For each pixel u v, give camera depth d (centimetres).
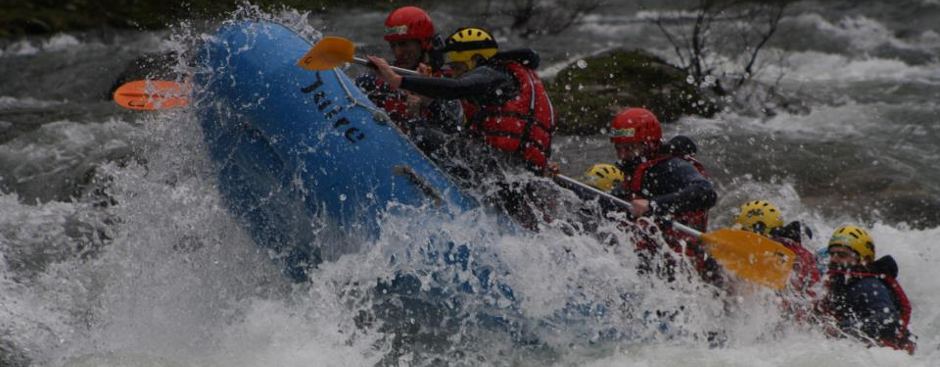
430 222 1795
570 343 1875
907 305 2002
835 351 1834
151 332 1931
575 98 3891
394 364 1828
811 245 2530
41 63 4588
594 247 1905
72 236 2655
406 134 1898
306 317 1886
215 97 1867
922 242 2770
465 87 1745
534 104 1850
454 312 1841
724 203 3141
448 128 1944
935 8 6419
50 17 5084
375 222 1795
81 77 4403
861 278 2002
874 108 4241
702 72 4494
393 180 1795
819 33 5816
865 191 3266
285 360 1794
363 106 1836
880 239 2798
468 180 1855
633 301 1902
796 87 4716
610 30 5834
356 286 1831
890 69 5169
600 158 3375
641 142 1997
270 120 1825
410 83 1722
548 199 1938
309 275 1972
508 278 1819
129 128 3641
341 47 1695
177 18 4159
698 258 1991
